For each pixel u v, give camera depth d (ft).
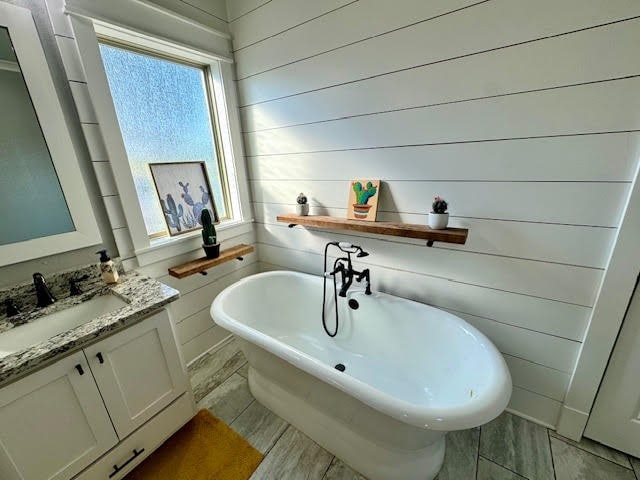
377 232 4.87
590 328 3.88
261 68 5.95
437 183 4.59
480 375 3.69
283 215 6.21
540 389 4.55
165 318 4.24
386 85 4.60
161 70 5.56
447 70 4.05
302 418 4.62
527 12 3.39
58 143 4.13
